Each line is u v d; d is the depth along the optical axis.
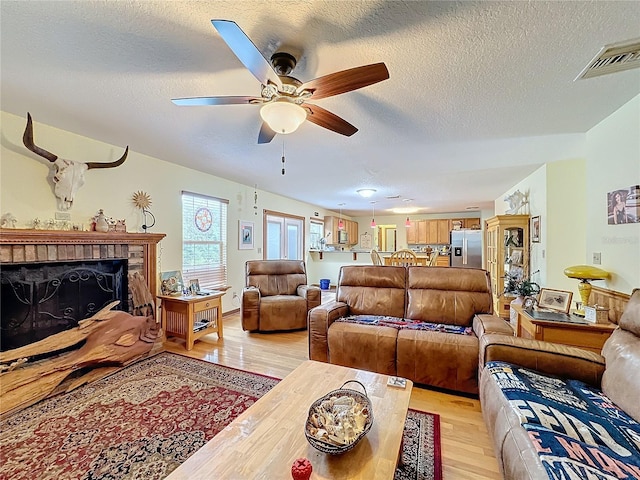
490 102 2.10
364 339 2.56
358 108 2.20
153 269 3.36
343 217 9.31
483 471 1.54
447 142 2.91
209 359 2.97
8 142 2.32
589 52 1.54
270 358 3.02
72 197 2.64
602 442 1.13
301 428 1.27
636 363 1.42
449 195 5.93
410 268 3.20
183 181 3.94
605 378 1.59
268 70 1.35
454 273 2.99
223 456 1.11
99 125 2.53
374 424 1.29
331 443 1.09
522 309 2.65
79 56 1.60
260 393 2.29
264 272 4.43
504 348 1.84
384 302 3.11
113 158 3.07
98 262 2.90
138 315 3.09
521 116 2.33
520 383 1.55
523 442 1.15
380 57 1.59
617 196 2.24
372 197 6.25
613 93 1.98
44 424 1.89
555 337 2.25
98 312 2.66
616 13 1.27
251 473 1.03
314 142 2.93
